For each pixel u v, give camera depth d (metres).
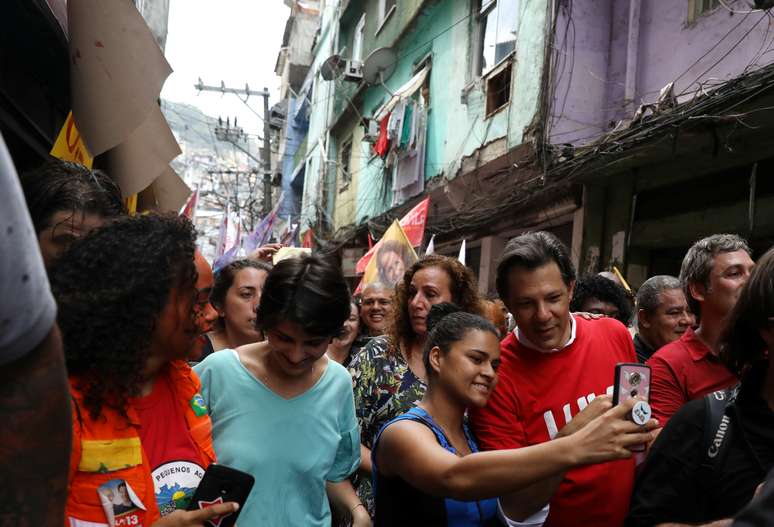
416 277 2.81
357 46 16.62
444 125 10.51
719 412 1.56
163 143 3.20
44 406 0.68
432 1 11.24
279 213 25.81
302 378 2.02
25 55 3.86
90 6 2.70
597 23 7.43
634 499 1.67
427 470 1.52
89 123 2.79
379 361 2.75
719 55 5.77
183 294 1.36
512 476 1.36
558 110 7.26
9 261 0.61
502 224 8.86
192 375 1.63
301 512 1.95
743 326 1.52
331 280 1.79
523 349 2.14
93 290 1.23
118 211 1.82
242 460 1.88
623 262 6.66
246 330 2.99
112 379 1.25
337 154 17.89
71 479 1.21
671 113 5.03
